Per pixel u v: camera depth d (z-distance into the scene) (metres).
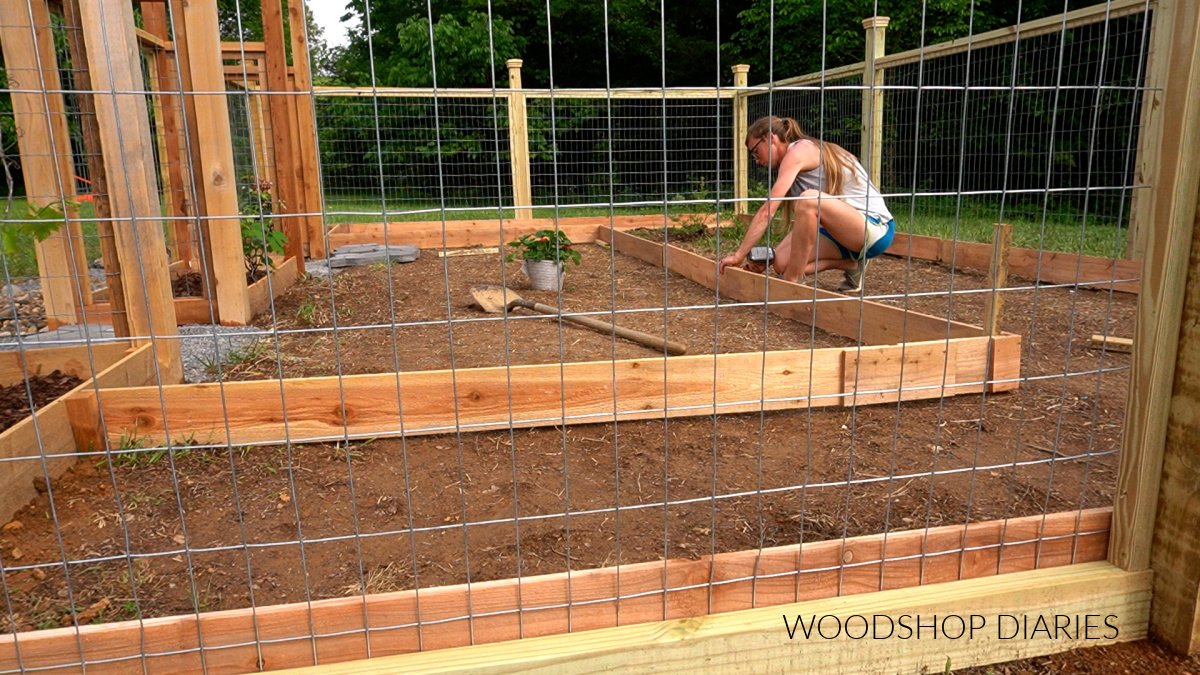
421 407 3.21
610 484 2.82
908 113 9.50
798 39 17.53
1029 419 3.37
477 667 1.74
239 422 3.12
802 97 10.17
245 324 5.15
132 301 3.71
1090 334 4.66
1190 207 1.85
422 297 6.23
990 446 3.10
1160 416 1.98
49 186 4.89
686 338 4.82
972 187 9.59
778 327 5.05
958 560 2.04
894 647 1.94
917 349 3.53
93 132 3.58
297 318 5.42
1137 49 7.21
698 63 20.58
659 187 14.53
